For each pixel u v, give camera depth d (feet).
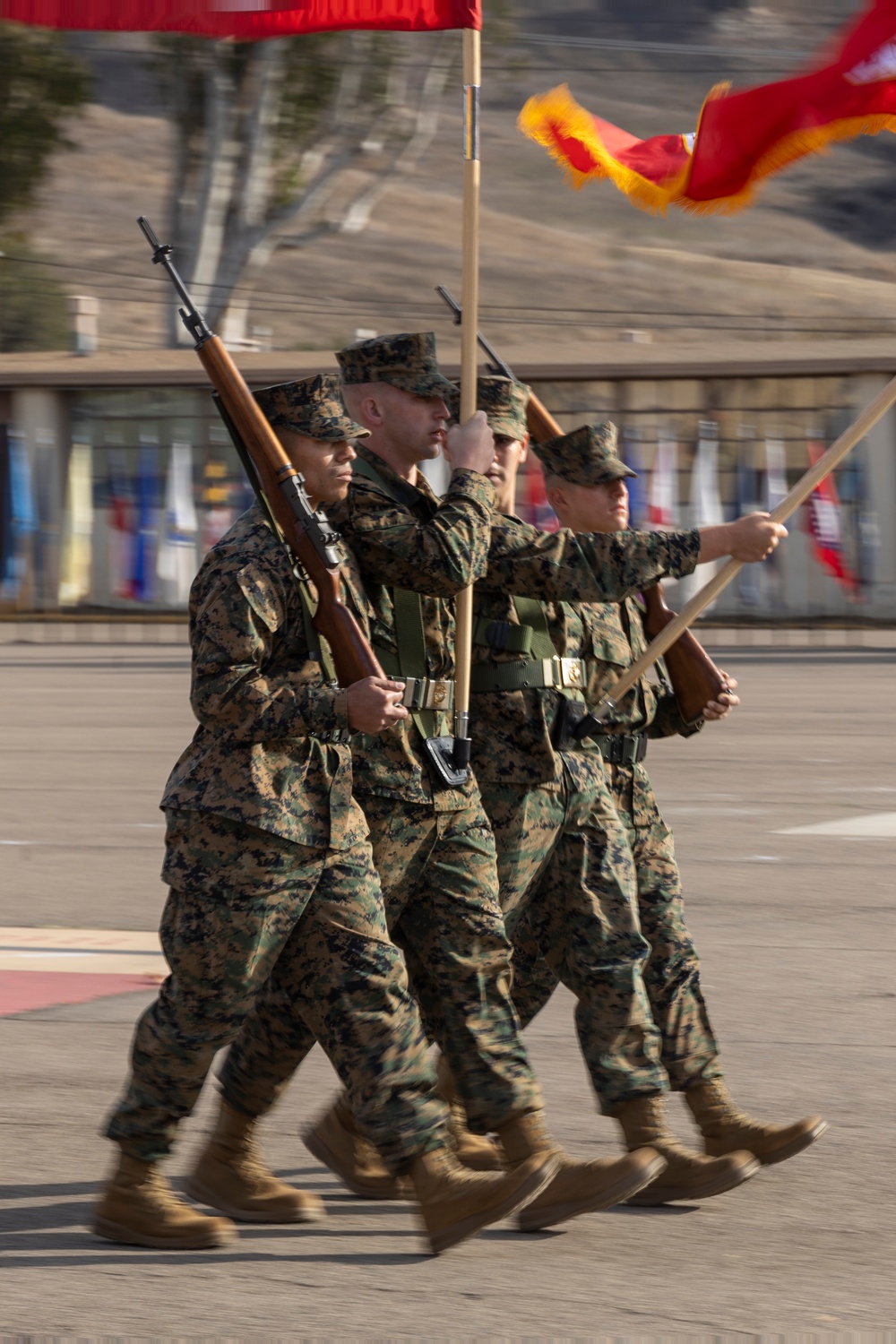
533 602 45.16
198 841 39.86
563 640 45.47
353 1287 39.58
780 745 146.41
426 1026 43.09
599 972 44.62
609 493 47.42
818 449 282.97
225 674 39.34
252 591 39.65
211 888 39.70
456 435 43.80
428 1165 39.70
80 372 299.38
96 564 305.12
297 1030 42.83
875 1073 56.39
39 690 195.00
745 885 87.40
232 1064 43.60
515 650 44.68
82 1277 40.19
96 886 88.17
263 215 417.28
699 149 52.54
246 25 50.75
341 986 40.04
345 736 41.06
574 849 45.06
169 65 403.34
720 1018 63.16
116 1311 38.22
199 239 414.41
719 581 45.88
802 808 112.27
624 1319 37.70
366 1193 45.93
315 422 41.19
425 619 43.04
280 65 401.08
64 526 303.89
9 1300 38.86
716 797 117.29
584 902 44.83
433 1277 40.11
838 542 283.38
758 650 250.37
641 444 289.94
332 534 40.45
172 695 188.75
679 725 49.42
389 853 41.96
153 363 308.60
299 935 40.40
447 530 41.91
